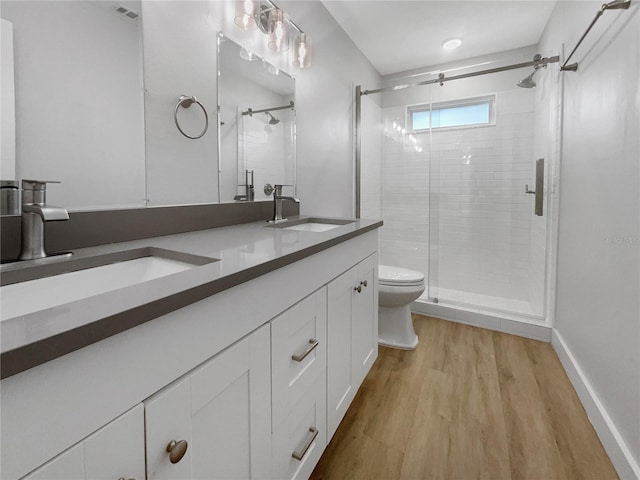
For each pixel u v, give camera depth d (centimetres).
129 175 117
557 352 216
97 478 49
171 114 131
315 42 226
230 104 159
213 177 152
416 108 325
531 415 157
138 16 119
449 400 168
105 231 105
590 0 167
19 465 41
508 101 290
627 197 125
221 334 72
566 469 126
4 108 87
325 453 135
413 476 124
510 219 293
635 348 117
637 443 114
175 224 129
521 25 257
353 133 288
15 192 87
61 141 99
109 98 111
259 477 87
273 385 91
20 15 89
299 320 103
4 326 44
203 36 144
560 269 220
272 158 189
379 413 159
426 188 323
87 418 48
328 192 251
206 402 69
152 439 58
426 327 262
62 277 79
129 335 53
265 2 174
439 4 232
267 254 91
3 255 83
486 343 233
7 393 40
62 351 42
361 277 159
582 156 178
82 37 103
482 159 300
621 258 129
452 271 318
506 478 123
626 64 128
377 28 262
